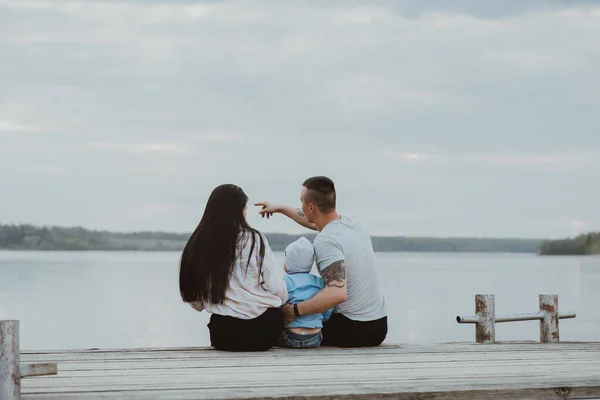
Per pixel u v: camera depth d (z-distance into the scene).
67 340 24.12
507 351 5.96
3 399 3.79
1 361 3.79
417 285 68.00
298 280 5.84
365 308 5.94
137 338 24.73
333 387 4.28
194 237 5.59
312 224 6.38
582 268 144.75
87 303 41.91
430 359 5.44
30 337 24.95
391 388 4.26
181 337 25.22
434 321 30.97
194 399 3.94
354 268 5.86
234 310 5.53
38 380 4.44
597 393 4.45
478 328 6.71
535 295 51.34
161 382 4.39
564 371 4.96
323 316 5.95
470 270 129.12
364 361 5.29
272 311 5.61
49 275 93.25
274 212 6.41
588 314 35.19
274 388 4.23
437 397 4.22
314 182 6.00
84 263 173.00
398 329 27.83
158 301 44.16
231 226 5.55
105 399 3.93
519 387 4.34
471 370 4.97
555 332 6.91
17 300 43.91
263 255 5.54
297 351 5.71
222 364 5.05
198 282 5.53
